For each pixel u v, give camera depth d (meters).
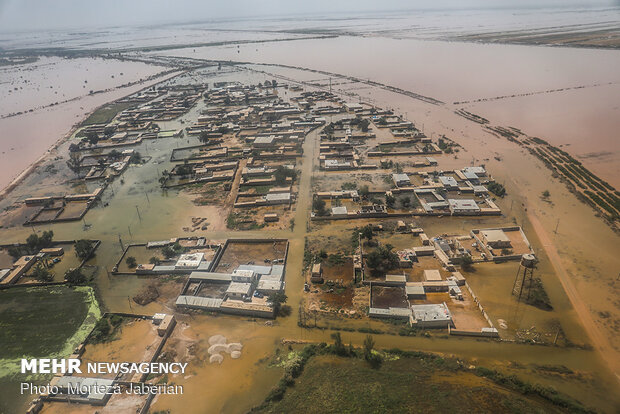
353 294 106.06
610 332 90.50
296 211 148.50
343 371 80.56
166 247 126.56
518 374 79.94
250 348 90.44
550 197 152.25
